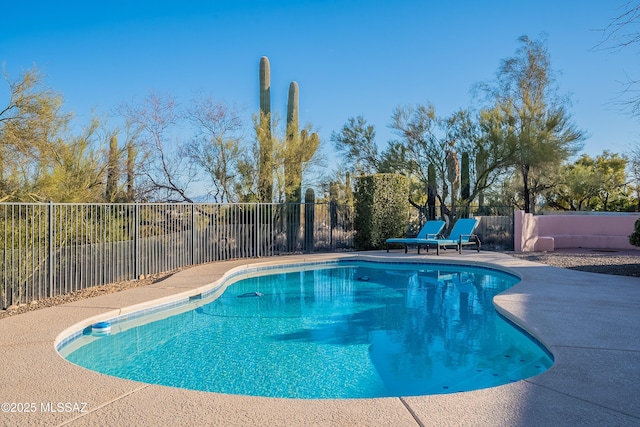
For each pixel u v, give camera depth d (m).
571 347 4.86
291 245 16.20
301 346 6.07
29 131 9.73
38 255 8.02
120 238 10.16
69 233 9.12
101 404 3.50
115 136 14.08
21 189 9.80
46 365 4.40
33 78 9.63
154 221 11.84
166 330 6.87
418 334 6.62
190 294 8.56
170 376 4.98
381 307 8.52
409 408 3.41
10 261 7.45
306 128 17.91
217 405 3.49
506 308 6.73
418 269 13.68
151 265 11.12
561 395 3.62
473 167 19.36
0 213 7.92
